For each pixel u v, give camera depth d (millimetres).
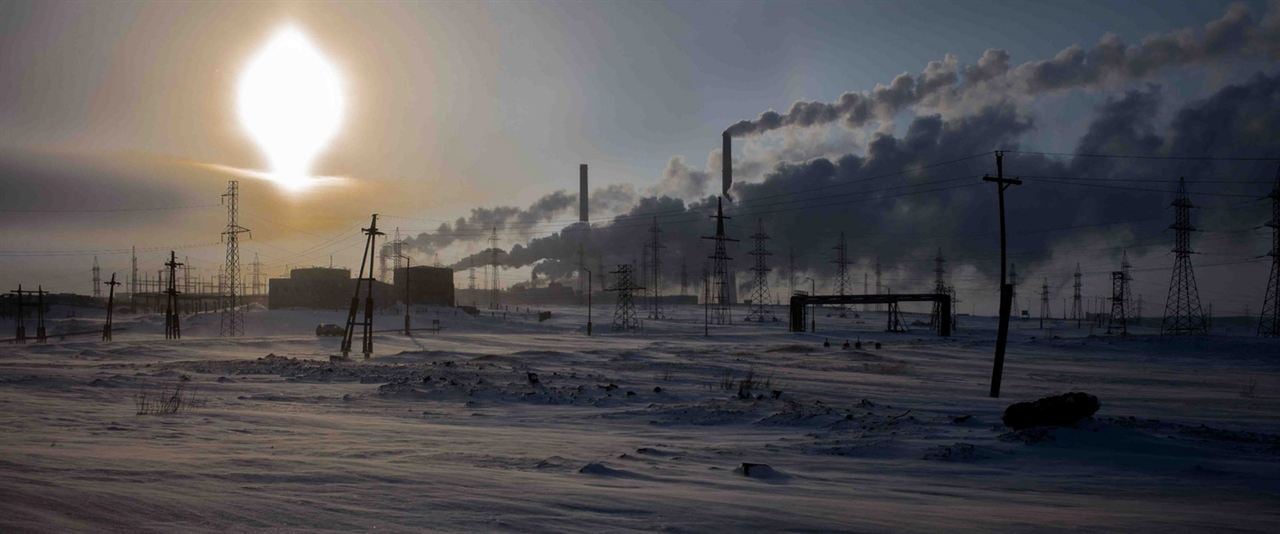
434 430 18891
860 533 7809
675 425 22062
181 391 28531
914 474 13969
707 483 11648
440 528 7293
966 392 37000
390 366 41375
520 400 27922
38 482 8391
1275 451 17703
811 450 16500
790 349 75625
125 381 32000
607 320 146500
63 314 145250
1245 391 40719
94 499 7559
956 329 132625
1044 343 91312
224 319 114062
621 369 47312
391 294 147375
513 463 13227
